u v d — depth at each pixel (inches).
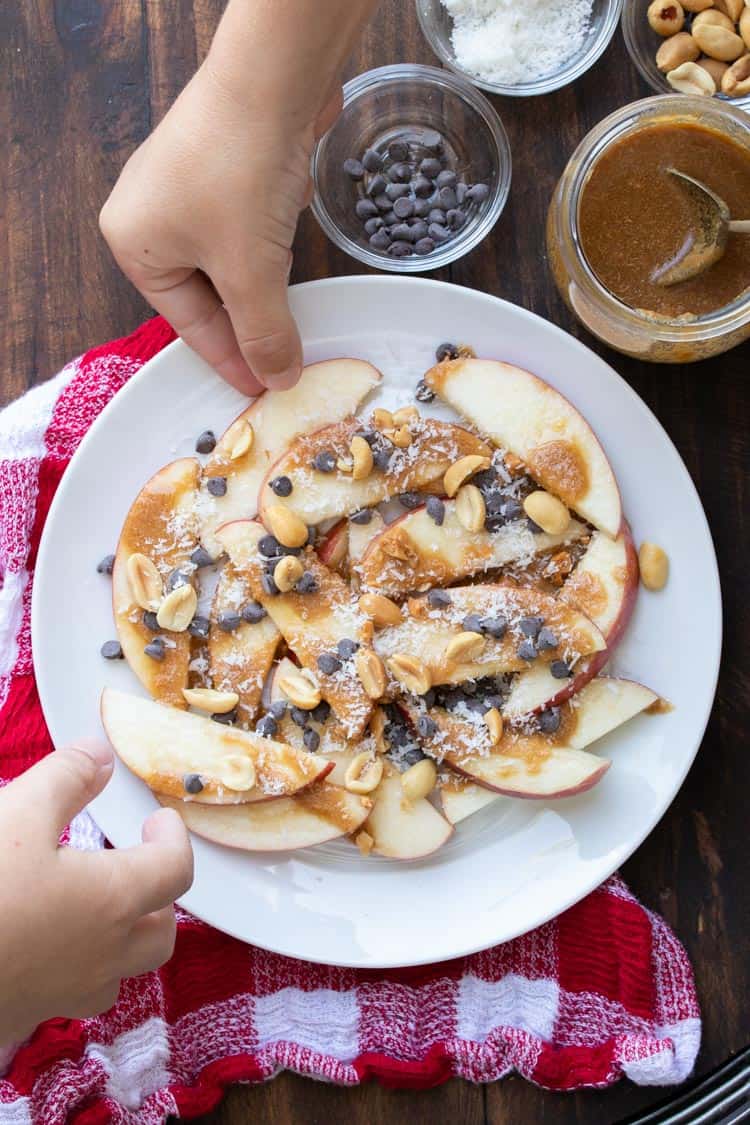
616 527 22.7
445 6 23.9
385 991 23.4
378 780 22.6
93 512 23.3
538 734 22.7
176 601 22.6
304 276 24.3
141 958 20.5
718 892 23.9
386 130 24.6
